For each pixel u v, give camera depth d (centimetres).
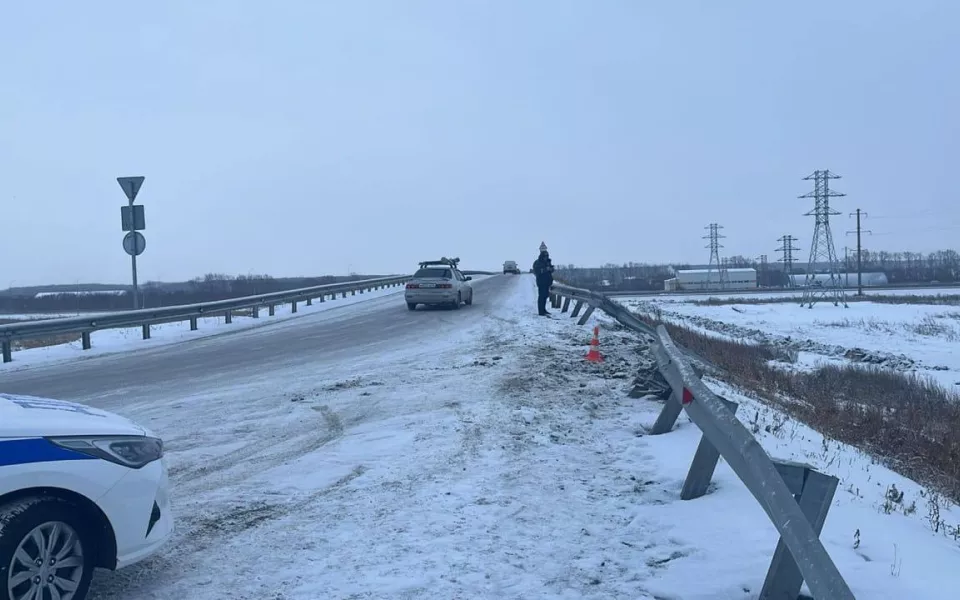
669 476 712
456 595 481
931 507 775
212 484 725
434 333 2138
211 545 568
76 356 1869
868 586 463
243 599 479
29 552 427
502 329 2142
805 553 359
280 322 2689
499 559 537
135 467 475
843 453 932
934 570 496
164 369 1580
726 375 1538
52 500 432
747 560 517
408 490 696
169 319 2258
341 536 584
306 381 1354
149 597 482
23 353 1902
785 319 4653
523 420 966
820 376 2150
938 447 1239
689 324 3947
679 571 510
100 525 457
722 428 484
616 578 506
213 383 1368
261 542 573
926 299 6281
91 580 476
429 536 581
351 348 1848
